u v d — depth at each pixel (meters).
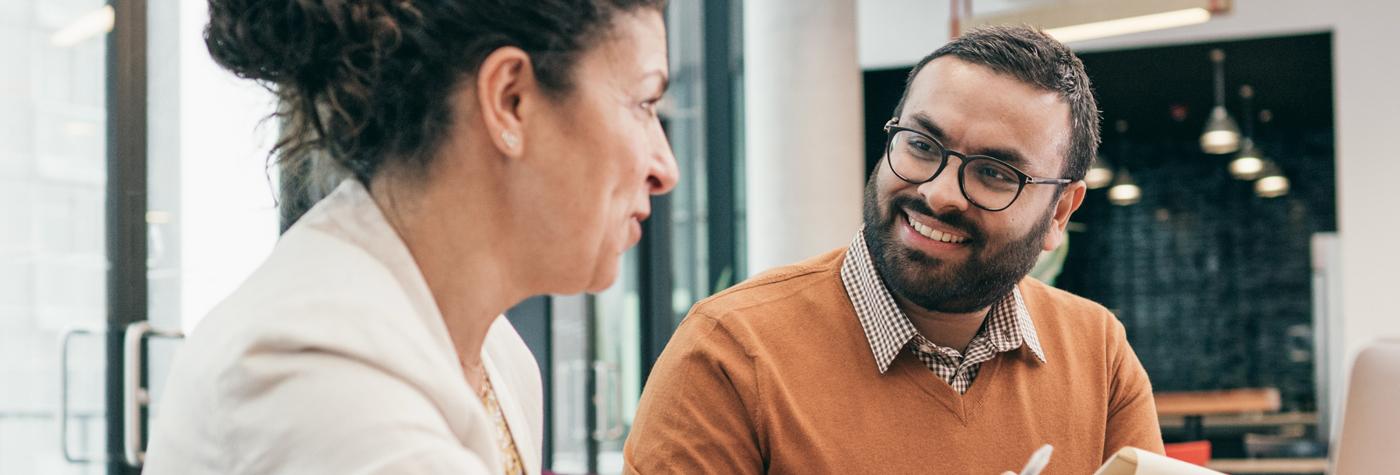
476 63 0.72
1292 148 11.49
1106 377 1.58
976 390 1.47
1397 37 7.68
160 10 3.36
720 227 6.71
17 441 3.09
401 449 0.59
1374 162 7.70
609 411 5.43
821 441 1.41
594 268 0.77
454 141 0.73
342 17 0.70
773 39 5.91
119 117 3.28
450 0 0.70
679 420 1.40
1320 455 7.42
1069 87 1.40
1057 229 1.51
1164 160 11.77
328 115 0.73
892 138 1.42
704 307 1.50
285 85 0.75
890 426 1.43
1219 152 11.63
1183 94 9.84
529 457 0.92
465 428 0.66
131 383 3.16
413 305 0.70
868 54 8.36
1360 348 1.46
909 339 1.42
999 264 1.39
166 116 3.35
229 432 0.61
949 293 1.39
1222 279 11.59
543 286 0.78
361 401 0.60
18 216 3.07
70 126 3.18
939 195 1.34
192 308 3.33
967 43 1.40
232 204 3.26
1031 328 1.51
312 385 0.60
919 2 8.23
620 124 0.75
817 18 5.86
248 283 0.70
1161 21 5.72
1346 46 7.75
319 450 0.59
